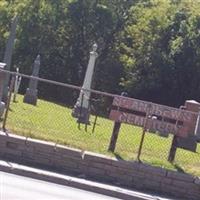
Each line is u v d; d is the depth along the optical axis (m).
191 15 51.25
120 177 15.05
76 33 53.94
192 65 50.47
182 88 50.91
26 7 52.62
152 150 17.64
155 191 15.02
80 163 15.15
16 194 11.58
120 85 52.44
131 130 22.72
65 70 54.22
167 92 51.19
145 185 15.03
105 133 20.48
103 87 53.56
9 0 53.78
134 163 15.05
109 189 14.05
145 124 15.93
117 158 15.32
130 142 18.47
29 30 52.75
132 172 15.04
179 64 50.66
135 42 52.06
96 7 53.59
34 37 52.97
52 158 15.24
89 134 18.86
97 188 14.05
